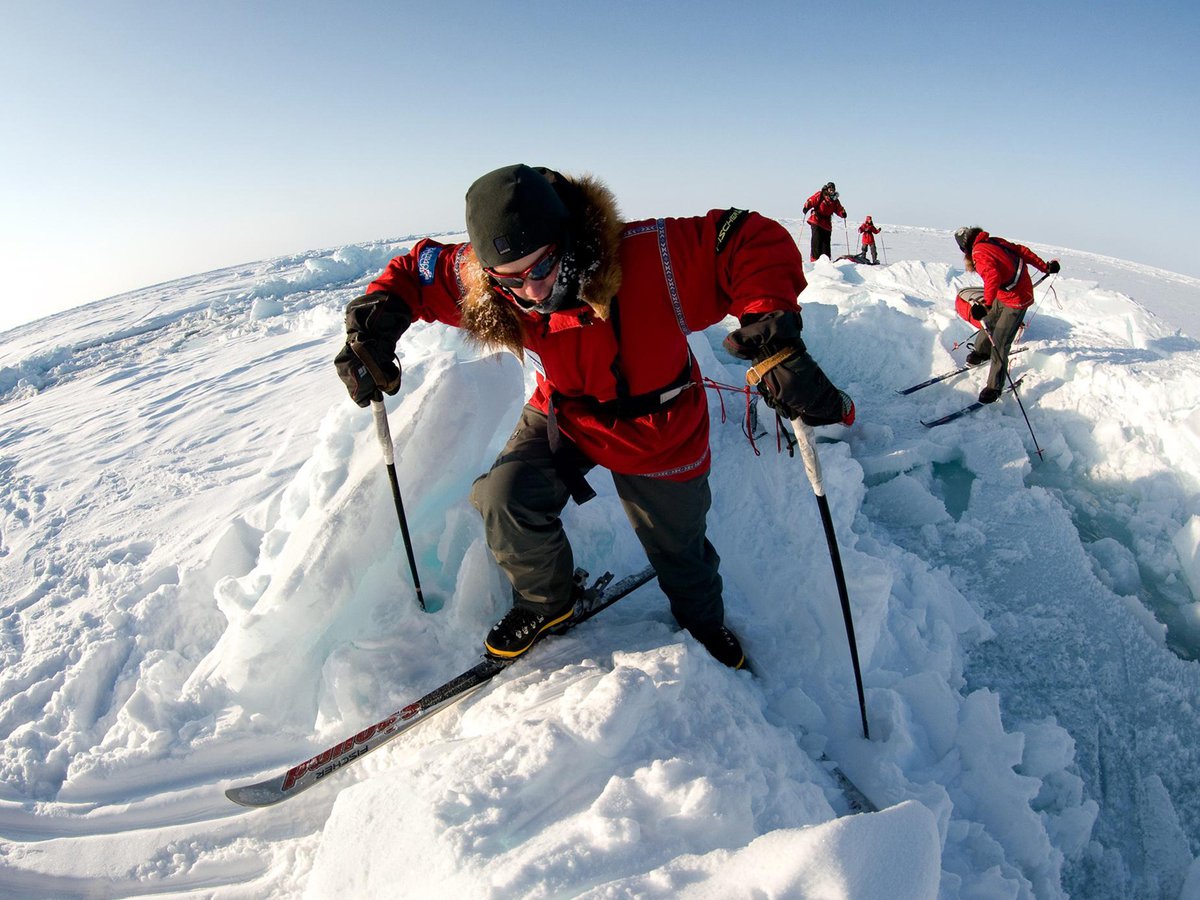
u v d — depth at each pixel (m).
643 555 2.67
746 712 1.85
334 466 2.23
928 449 3.75
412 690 2.07
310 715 2.11
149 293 20.50
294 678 2.13
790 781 1.65
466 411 2.23
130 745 2.02
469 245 1.70
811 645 2.22
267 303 11.23
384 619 2.22
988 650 2.51
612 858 1.33
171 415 5.60
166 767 1.98
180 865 1.75
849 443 3.86
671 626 2.21
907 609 2.46
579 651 2.07
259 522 2.82
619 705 1.57
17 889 1.77
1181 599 2.77
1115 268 14.15
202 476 4.07
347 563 2.09
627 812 1.41
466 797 1.45
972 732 1.98
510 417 2.83
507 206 1.34
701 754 1.60
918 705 2.07
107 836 1.83
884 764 1.84
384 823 1.46
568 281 1.48
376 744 1.86
